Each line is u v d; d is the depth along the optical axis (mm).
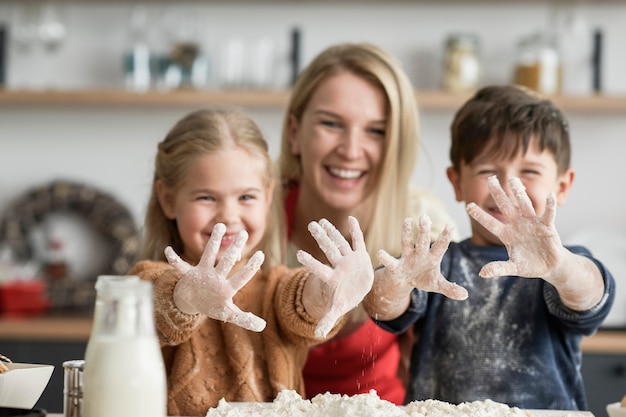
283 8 3686
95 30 3723
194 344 1623
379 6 3672
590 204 3662
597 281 1535
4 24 3727
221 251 1697
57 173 3713
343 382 2012
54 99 3523
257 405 1323
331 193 2125
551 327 1688
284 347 1645
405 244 1343
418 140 2162
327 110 2109
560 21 3633
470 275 1729
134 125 3689
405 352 2070
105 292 1092
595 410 3051
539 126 1782
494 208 1785
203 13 3693
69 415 1247
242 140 1731
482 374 1665
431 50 3662
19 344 3135
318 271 1274
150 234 1845
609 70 3689
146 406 1076
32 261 3658
